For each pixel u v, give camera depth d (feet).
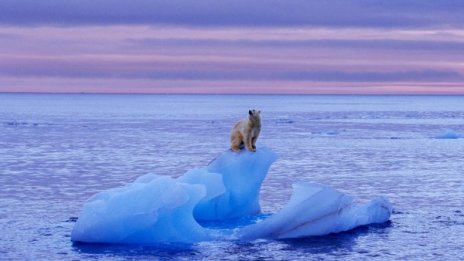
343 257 105.91
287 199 166.09
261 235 116.06
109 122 598.34
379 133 448.65
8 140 370.94
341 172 227.40
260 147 131.85
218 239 114.73
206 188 119.34
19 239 117.19
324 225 119.14
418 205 155.74
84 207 117.80
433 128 517.55
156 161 262.67
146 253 106.32
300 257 105.40
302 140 380.78
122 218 111.86
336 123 597.52
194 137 402.31
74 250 108.99
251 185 129.90
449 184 195.72
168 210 111.55
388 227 127.65
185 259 103.14
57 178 207.31
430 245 114.11
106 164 250.78
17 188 183.93
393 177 213.25
